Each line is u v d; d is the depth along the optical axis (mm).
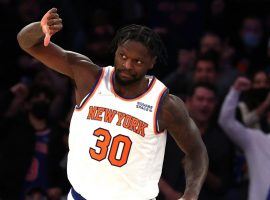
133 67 7875
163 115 8078
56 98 15484
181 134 8180
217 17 18453
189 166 8234
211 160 13102
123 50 7855
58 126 13672
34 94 14031
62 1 18031
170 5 18734
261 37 18125
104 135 8047
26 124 13672
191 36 18578
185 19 18641
